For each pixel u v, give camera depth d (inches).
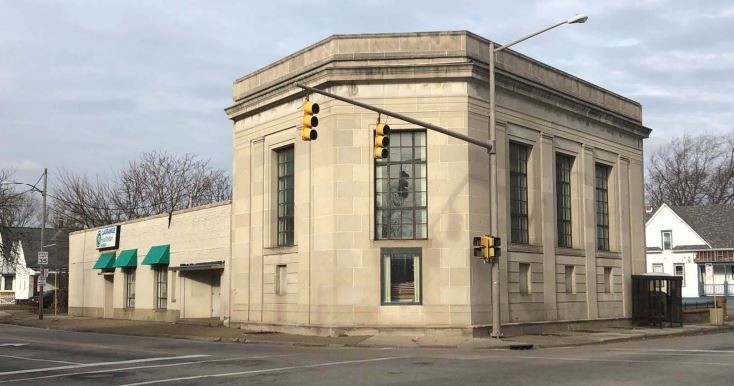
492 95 983.0
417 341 954.1
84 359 743.7
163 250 1519.4
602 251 1366.9
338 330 1047.6
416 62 1074.7
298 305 1126.4
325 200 1083.9
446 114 1069.8
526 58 1197.1
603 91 1401.3
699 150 3321.9
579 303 1278.3
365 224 1063.0
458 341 948.0
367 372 598.2
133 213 2492.6
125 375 598.2
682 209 2645.2
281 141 1211.2
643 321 1390.3
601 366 636.7
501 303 1092.5
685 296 2509.8
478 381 534.6
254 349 879.1
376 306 1047.0
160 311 1525.6
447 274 1043.9
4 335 1181.1
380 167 1087.6
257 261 1241.4
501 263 1102.4
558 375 569.0
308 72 1136.8
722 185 3245.6
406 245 1056.2
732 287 2485.2
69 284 1995.6
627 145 1486.2
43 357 770.8
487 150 1039.6
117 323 1499.8
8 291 3257.9
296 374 588.1
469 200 1056.2
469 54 1077.1
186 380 558.3
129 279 1692.9
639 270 1480.1
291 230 1194.6
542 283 1188.5
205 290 1467.8
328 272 1066.7
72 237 1996.8
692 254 2512.3
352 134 1077.8
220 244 1362.0
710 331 1307.8
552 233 1222.3
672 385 510.9
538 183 1209.4
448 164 1063.0
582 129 1336.1
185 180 2600.9
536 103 1216.8
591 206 1342.3
